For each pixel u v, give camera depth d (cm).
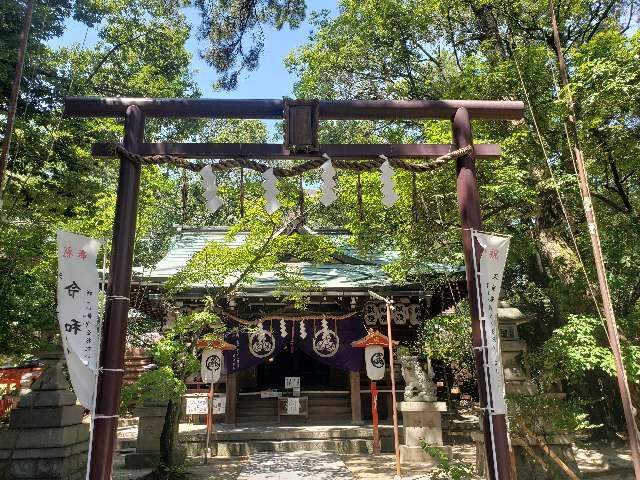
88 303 490
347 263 1507
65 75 1114
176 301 1236
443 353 1093
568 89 763
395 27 1445
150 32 1647
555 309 1234
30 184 1024
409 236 1109
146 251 1369
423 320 1328
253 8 1108
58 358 812
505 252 546
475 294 533
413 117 598
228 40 1124
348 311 1314
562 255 1014
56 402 771
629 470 945
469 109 600
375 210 1120
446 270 1230
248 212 1009
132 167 548
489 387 504
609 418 1200
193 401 1299
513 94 1029
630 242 1012
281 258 1379
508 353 850
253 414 1366
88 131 1095
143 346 1395
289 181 1095
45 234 967
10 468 745
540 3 1183
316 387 1452
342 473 921
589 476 916
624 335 816
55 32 1059
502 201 1055
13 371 1346
